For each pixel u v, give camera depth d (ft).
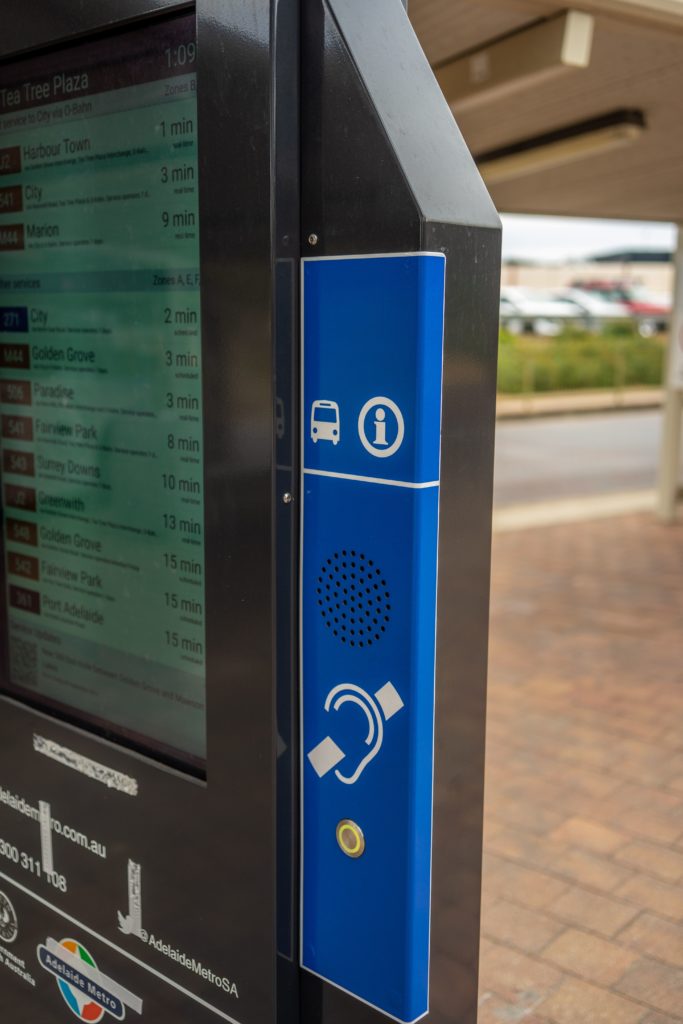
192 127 6.54
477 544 6.30
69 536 8.02
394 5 6.20
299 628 6.58
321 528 6.35
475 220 5.86
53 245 7.66
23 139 7.69
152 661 7.50
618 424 68.49
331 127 5.90
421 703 6.06
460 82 12.57
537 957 10.68
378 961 6.48
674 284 32.89
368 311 5.88
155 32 6.62
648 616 22.97
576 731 16.49
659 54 12.51
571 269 165.07
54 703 8.33
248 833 6.72
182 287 6.81
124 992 7.88
